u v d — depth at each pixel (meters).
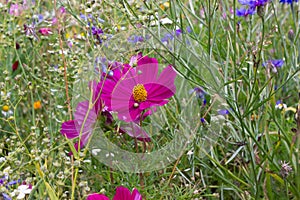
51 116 0.82
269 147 0.72
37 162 0.65
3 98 0.72
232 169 0.83
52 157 0.71
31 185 0.66
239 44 0.86
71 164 0.64
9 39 0.86
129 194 0.63
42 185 0.66
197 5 0.98
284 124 0.79
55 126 0.82
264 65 0.81
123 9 0.73
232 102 0.72
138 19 0.71
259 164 0.70
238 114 0.72
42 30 0.91
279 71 0.86
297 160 0.67
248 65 0.74
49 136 0.79
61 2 0.78
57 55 0.85
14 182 0.64
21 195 0.61
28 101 0.90
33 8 0.91
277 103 0.82
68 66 0.81
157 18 0.71
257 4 0.71
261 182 0.74
